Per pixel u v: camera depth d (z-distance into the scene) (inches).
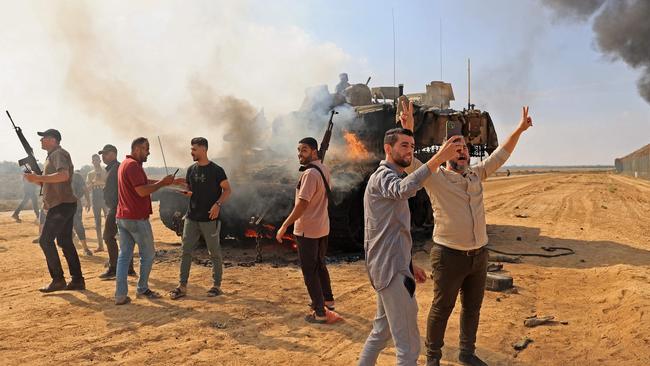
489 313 223.6
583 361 170.1
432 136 434.9
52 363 166.2
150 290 253.1
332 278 293.4
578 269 317.1
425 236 459.5
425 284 278.1
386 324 134.7
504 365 167.5
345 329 203.6
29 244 430.9
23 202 618.8
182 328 202.8
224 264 336.5
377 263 128.6
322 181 205.2
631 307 214.5
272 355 174.9
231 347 182.4
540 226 535.5
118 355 174.2
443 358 171.5
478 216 151.0
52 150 255.3
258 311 226.8
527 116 159.0
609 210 726.5
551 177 2368.4
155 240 450.9
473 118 450.3
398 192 120.4
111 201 292.2
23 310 227.0
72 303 239.8
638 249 391.9
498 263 330.0
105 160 298.2
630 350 176.9
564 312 225.0
